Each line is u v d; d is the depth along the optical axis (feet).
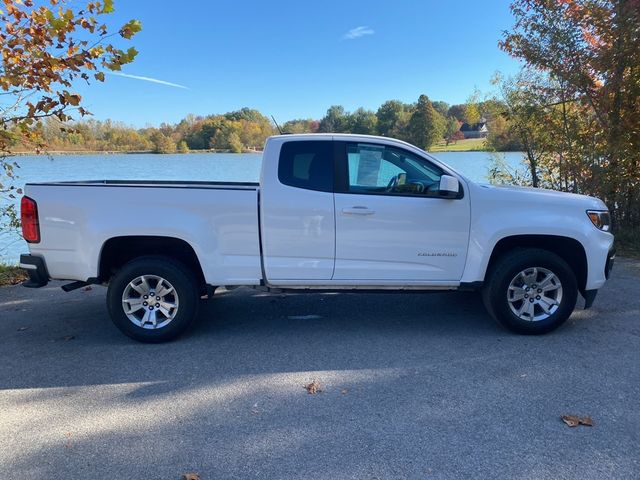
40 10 20.99
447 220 15.94
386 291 16.65
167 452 10.10
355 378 13.35
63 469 9.60
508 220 15.84
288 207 15.80
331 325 17.72
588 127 31.04
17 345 16.22
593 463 9.48
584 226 15.99
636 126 29.48
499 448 10.02
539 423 10.91
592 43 29.22
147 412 11.73
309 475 9.29
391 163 16.24
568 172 31.71
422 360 14.46
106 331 17.52
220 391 12.75
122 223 15.60
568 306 15.98
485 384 12.82
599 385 12.64
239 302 20.76
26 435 10.81
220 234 15.96
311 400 12.17
